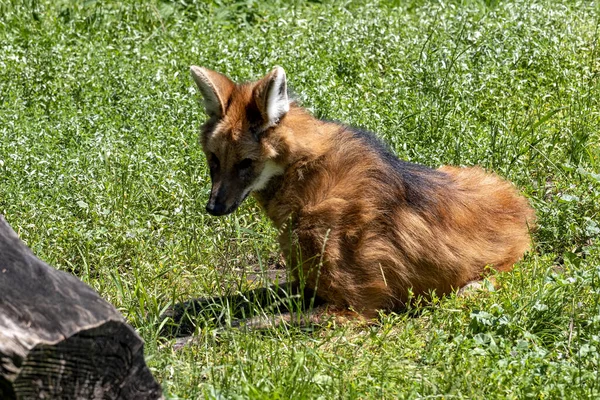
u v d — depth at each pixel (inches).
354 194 297.3
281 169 303.0
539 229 340.8
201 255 348.2
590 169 381.7
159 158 398.0
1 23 558.9
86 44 532.7
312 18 567.5
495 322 262.1
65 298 175.5
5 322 167.3
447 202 313.4
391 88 466.0
